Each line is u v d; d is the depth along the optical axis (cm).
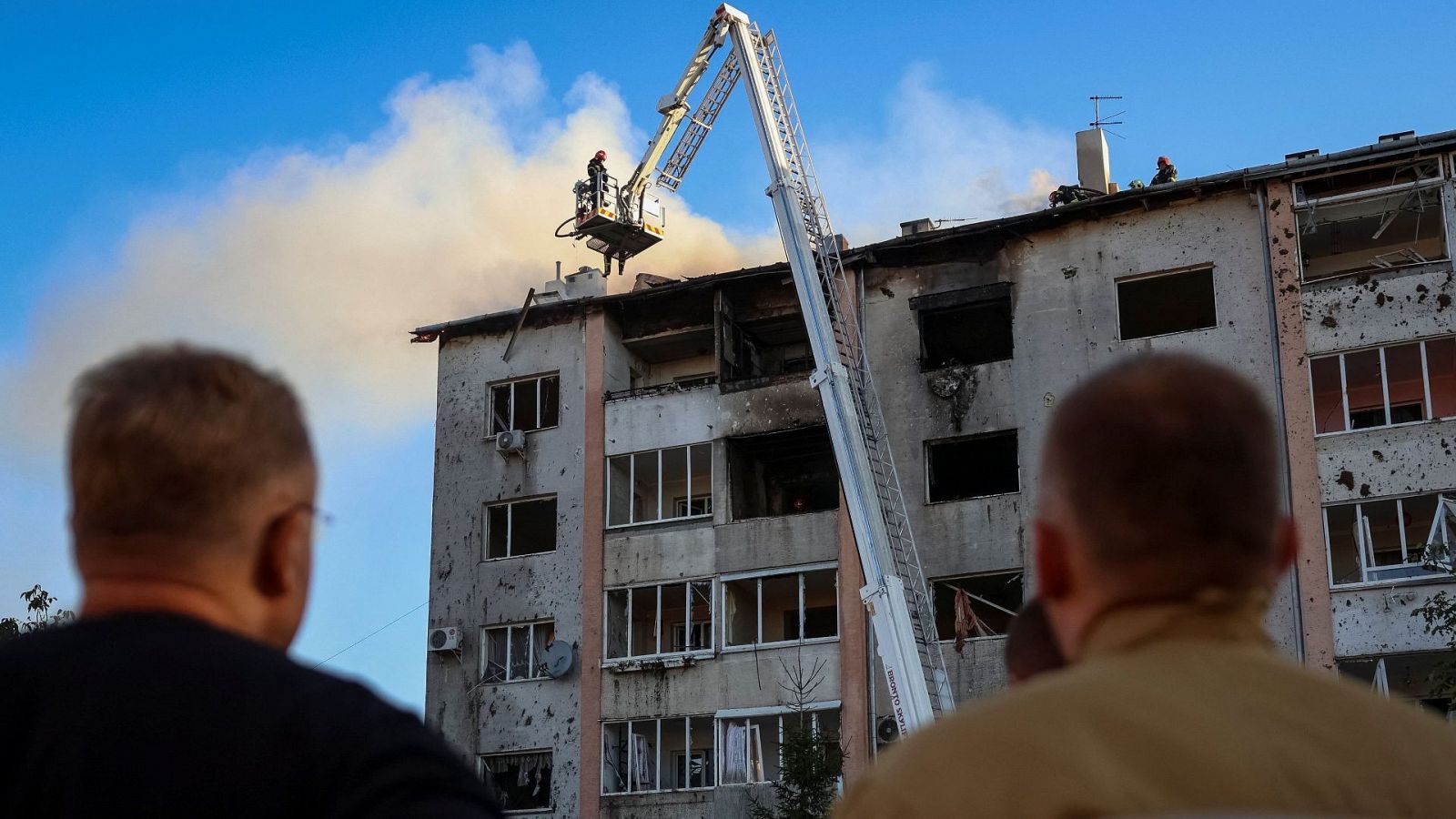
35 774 207
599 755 3559
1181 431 188
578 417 3919
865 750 3338
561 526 3825
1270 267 3359
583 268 4159
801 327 3941
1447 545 2939
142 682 211
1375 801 163
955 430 3497
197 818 198
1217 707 170
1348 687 179
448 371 4122
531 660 3744
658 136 4428
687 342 4044
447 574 3894
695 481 3928
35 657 221
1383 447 3145
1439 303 3212
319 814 199
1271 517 190
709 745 3588
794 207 3134
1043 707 172
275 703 208
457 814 195
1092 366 3438
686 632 3594
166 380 232
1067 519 196
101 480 227
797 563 3550
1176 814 159
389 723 208
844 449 2831
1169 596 186
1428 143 3281
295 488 242
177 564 229
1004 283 3578
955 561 3375
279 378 247
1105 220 3538
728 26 3341
